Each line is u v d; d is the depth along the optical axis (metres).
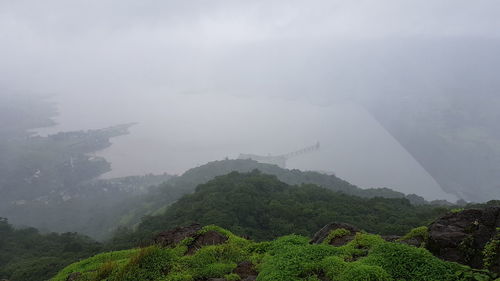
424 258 4.94
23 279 27.69
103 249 33.81
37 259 34.50
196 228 8.64
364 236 6.32
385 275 4.76
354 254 5.80
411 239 6.17
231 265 6.54
